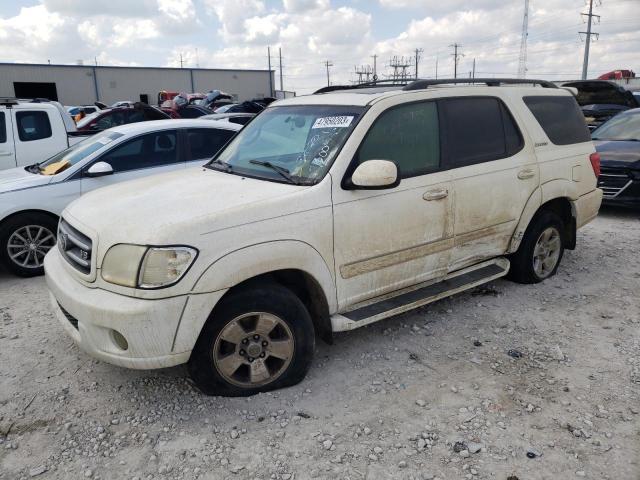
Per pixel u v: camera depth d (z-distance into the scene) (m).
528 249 4.99
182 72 54.78
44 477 2.74
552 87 5.32
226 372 3.26
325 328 3.63
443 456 2.85
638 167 7.70
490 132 4.46
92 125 10.83
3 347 4.08
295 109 4.26
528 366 3.74
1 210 5.48
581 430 3.04
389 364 3.78
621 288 5.15
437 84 4.23
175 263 2.90
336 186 3.46
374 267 3.71
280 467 2.79
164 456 2.88
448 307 4.71
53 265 3.61
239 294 3.17
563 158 5.05
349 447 2.93
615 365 3.74
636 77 32.75
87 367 3.78
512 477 2.70
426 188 3.89
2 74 46.44
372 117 3.69
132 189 3.78
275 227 3.20
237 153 4.27
